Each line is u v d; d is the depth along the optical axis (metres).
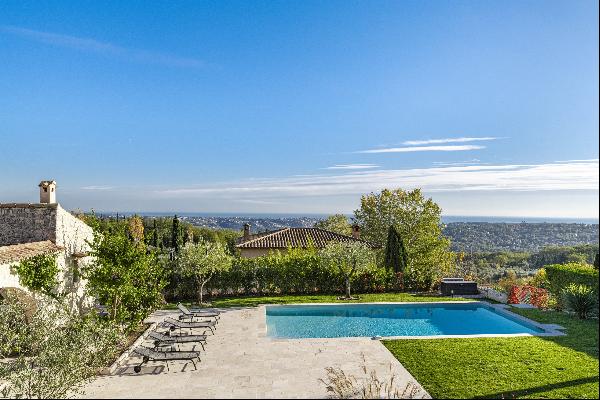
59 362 10.89
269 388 10.77
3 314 12.72
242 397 10.20
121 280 15.88
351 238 38.53
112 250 16.09
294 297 25.17
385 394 10.18
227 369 12.23
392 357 13.06
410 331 18.45
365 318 20.89
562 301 19.86
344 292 27.20
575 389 10.26
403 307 22.66
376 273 27.36
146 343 15.41
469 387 10.55
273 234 38.75
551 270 22.19
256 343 14.88
